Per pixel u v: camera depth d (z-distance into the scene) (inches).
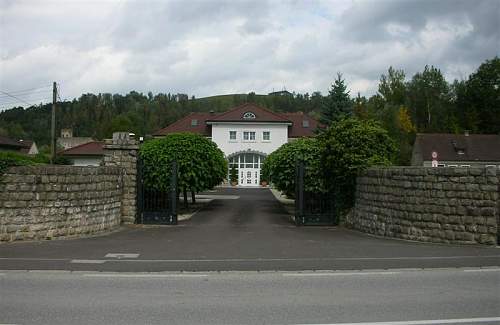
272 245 561.9
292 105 5374.0
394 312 274.4
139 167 791.1
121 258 463.8
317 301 299.3
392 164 757.9
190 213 1047.6
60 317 262.2
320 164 813.2
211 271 401.1
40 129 3777.1
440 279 370.0
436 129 3171.8
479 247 544.1
